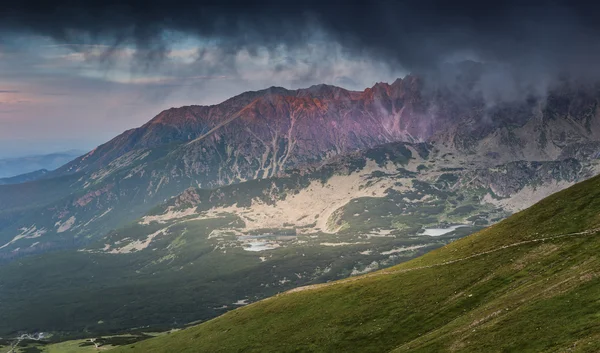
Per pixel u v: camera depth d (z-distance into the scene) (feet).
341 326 481.87
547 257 428.97
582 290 331.57
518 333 318.86
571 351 266.98
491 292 421.59
